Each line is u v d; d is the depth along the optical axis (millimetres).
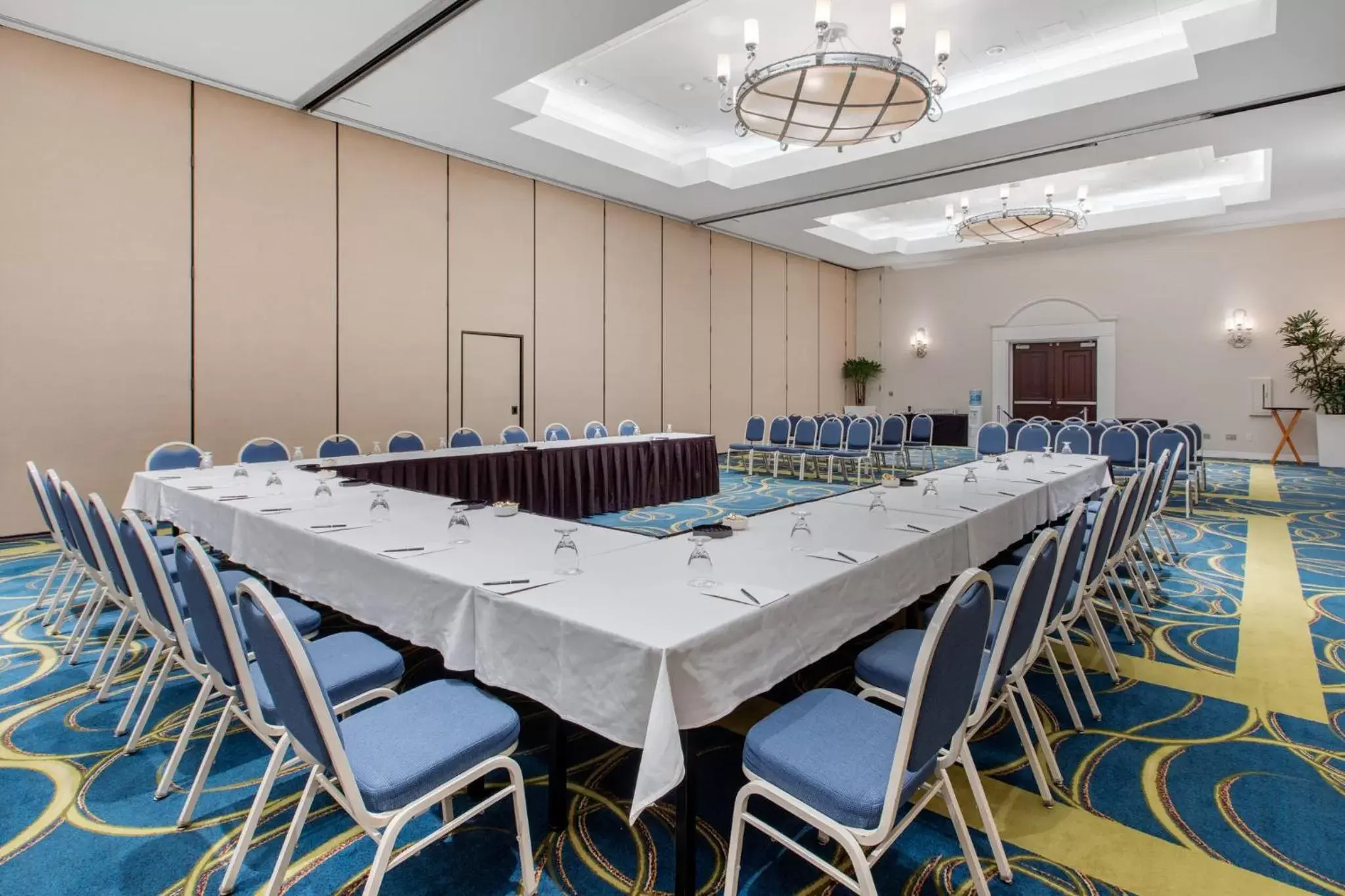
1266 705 2834
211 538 3570
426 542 2607
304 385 6855
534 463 6348
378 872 1437
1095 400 12500
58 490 3105
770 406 13000
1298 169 8312
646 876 1846
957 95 7344
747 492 8445
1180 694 2938
